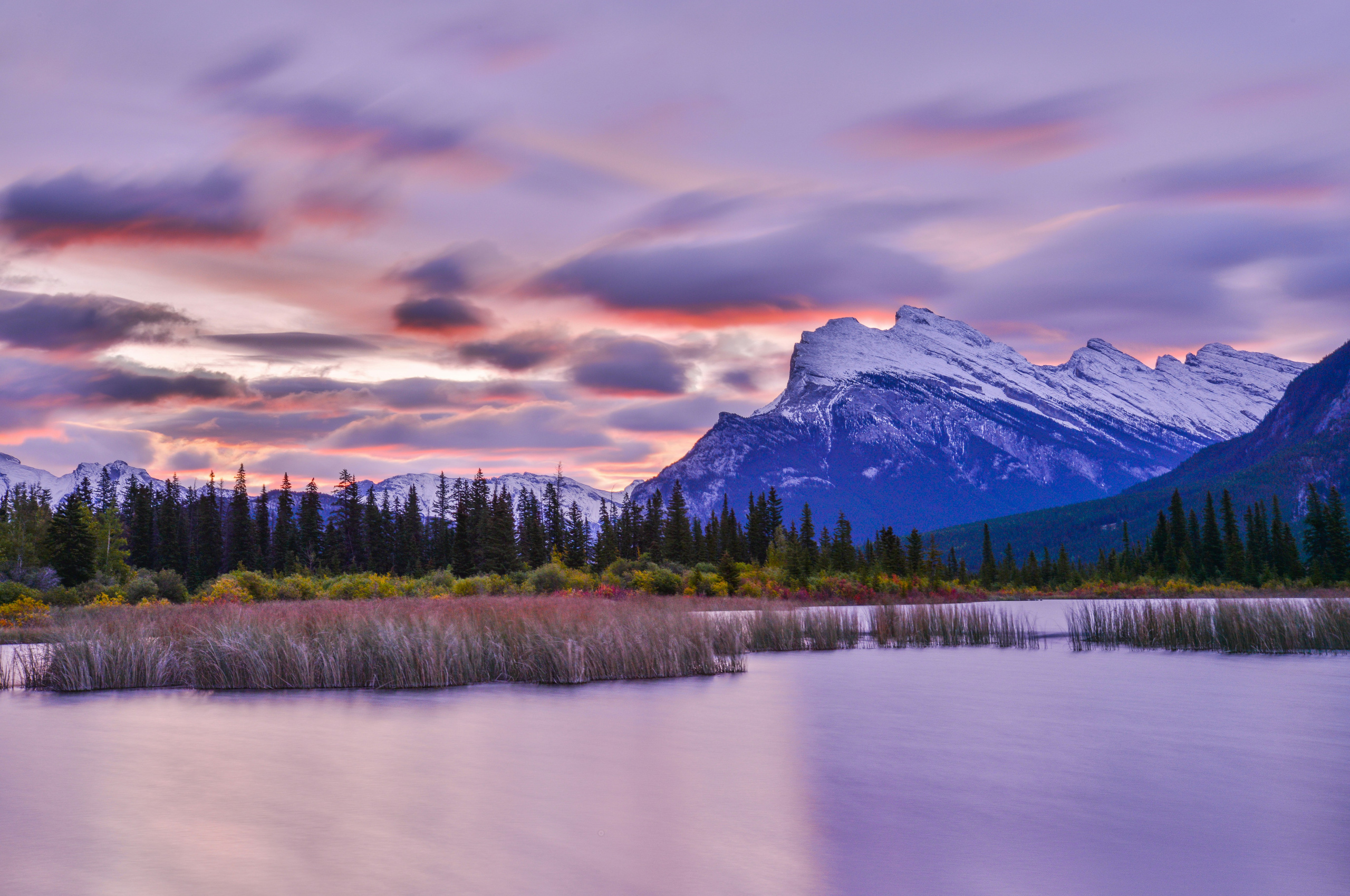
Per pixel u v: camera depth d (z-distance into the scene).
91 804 15.63
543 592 64.12
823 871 12.61
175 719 22.94
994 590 117.88
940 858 13.22
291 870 12.52
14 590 50.84
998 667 33.56
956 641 43.06
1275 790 16.91
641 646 30.75
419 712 24.08
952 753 19.69
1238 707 25.00
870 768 18.30
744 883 12.17
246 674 28.09
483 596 54.88
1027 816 15.23
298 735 21.14
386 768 18.23
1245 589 96.38
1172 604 43.84
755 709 24.61
